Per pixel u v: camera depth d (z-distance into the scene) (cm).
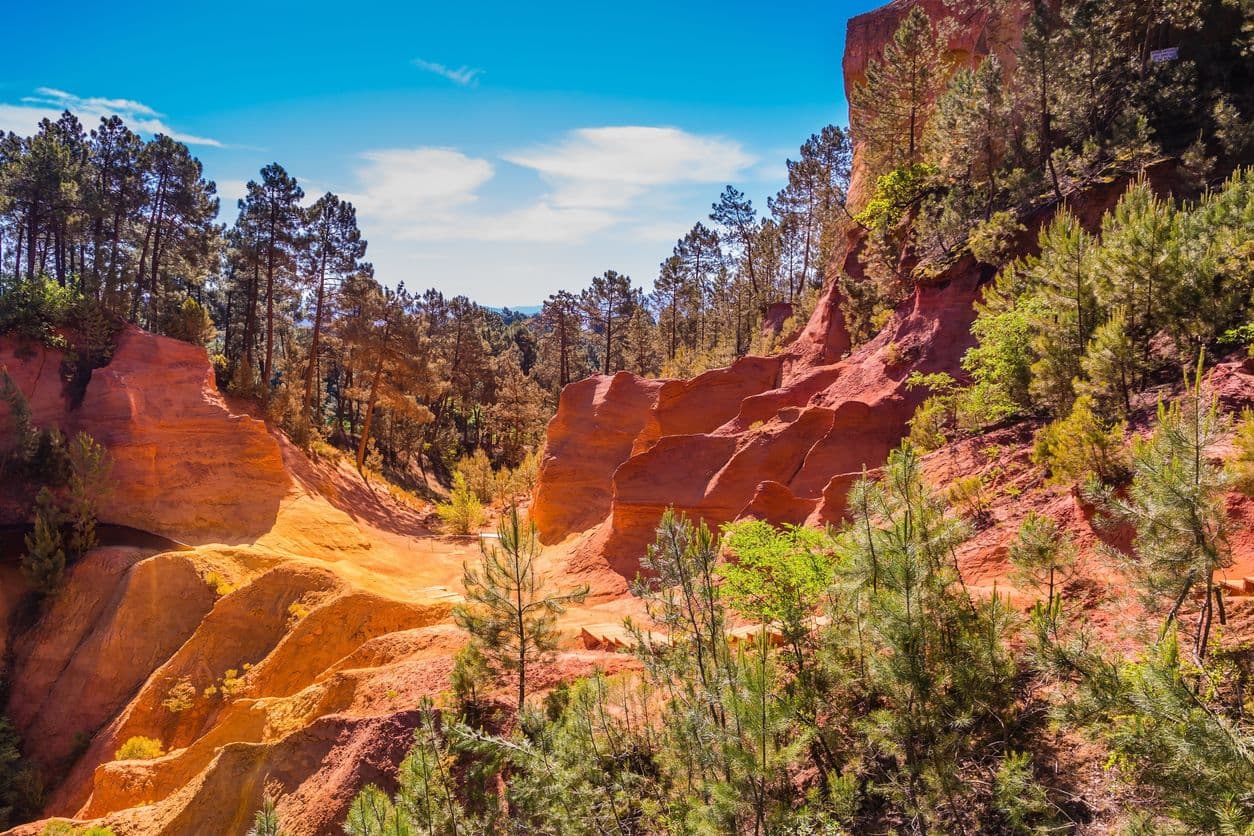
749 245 7738
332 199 6406
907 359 2853
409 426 8175
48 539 3638
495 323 15150
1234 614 905
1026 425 1948
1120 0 3225
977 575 1388
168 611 3350
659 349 9806
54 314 4744
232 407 5300
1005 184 3061
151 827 1711
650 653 1196
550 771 986
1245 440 1028
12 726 3102
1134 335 1702
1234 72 3144
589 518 4312
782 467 2855
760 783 841
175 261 6462
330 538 4562
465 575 1566
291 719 1941
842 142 7306
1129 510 876
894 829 877
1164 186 2636
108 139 5616
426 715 1154
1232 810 550
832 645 1047
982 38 4838
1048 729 885
